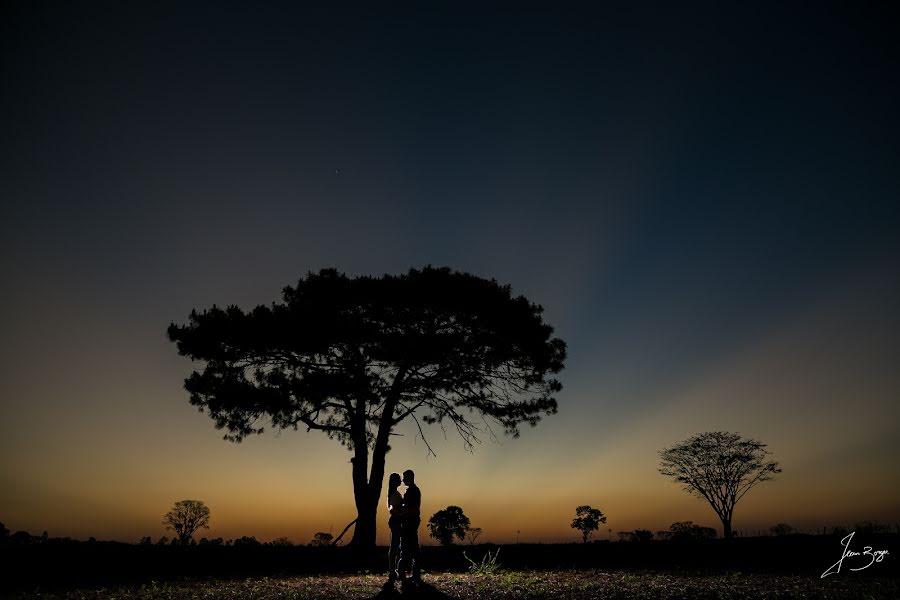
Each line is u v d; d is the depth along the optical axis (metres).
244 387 18.47
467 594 9.91
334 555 17.55
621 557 17.70
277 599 9.97
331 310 19.45
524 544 21.81
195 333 19.12
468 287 20.44
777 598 9.85
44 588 11.59
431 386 20.17
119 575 13.48
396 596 9.70
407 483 10.89
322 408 19.62
